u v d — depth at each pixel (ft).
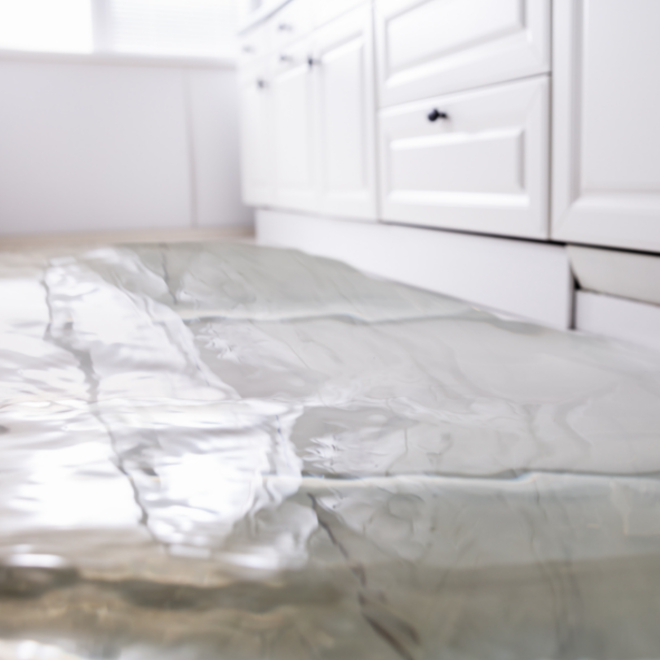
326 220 7.47
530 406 1.63
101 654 0.75
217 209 11.33
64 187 10.52
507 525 1.04
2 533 0.95
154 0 11.34
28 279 2.98
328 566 0.91
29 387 1.65
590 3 3.41
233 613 0.82
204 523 1.01
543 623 0.82
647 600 0.87
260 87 8.97
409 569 0.92
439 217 4.95
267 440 1.35
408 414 1.54
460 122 4.59
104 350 1.97
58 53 10.12
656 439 1.42
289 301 2.72
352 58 6.16
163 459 1.23
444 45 4.66
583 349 2.27
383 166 5.76
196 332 2.21
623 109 3.26
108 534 0.96
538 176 3.86
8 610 0.80
